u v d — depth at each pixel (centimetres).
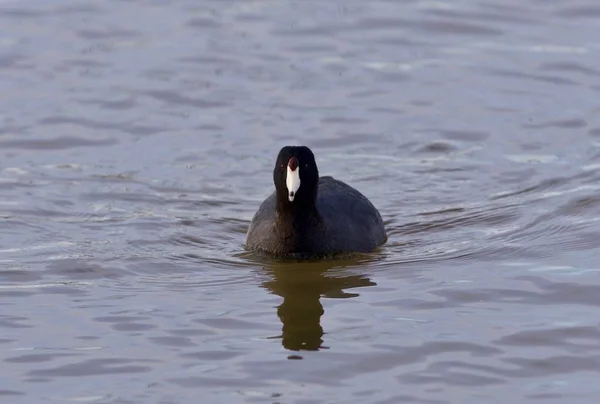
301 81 2016
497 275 1284
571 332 1115
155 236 1438
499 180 1636
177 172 1669
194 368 1043
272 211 1427
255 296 1236
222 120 1861
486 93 1970
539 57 2119
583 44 2178
